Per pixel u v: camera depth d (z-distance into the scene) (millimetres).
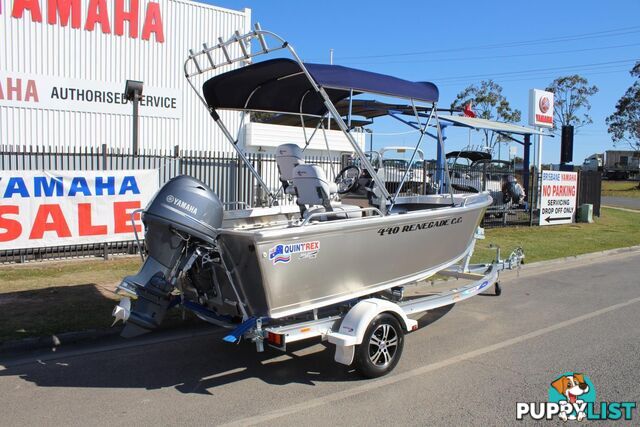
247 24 16656
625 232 17266
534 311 7555
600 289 9078
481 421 4129
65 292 7523
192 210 4695
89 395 4590
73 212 9422
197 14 15844
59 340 5773
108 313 6605
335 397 4586
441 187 14758
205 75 16156
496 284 8414
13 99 13430
